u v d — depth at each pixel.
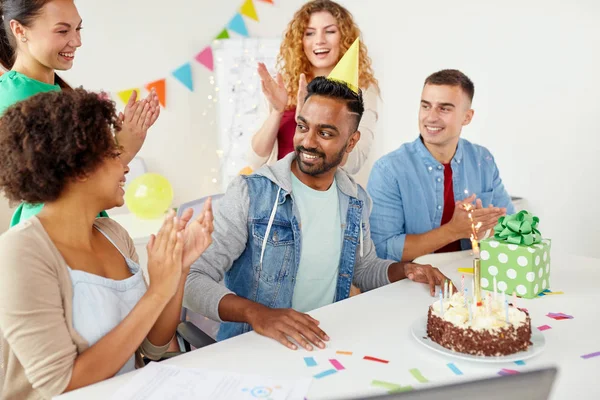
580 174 2.61
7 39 1.59
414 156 2.01
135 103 1.61
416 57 3.08
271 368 0.98
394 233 1.95
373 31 3.24
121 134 1.57
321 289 1.49
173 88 3.32
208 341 1.29
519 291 1.34
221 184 3.49
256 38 3.38
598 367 0.98
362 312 1.25
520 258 1.33
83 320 1.00
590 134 2.55
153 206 2.62
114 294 1.05
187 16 3.31
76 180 0.99
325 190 1.47
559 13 2.57
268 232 1.39
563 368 0.97
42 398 0.98
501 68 2.79
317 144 1.37
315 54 2.36
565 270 1.54
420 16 3.03
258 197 1.41
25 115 0.95
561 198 2.69
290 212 1.42
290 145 2.31
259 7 3.46
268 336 1.11
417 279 1.43
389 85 3.23
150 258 1.02
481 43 2.84
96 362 0.95
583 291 1.37
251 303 1.19
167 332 1.17
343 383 0.93
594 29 2.47
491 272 1.38
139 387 0.92
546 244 1.36
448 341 1.03
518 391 0.90
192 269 1.32
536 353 1.01
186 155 3.40
